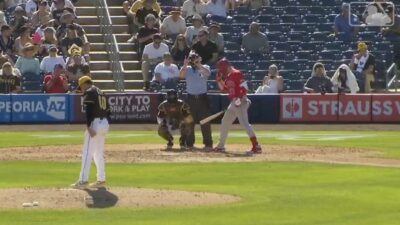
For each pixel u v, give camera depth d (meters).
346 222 34.69
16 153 59.66
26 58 84.75
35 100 83.31
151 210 37.09
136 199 39.66
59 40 88.06
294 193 41.97
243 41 92.12
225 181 46.19
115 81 88.06
